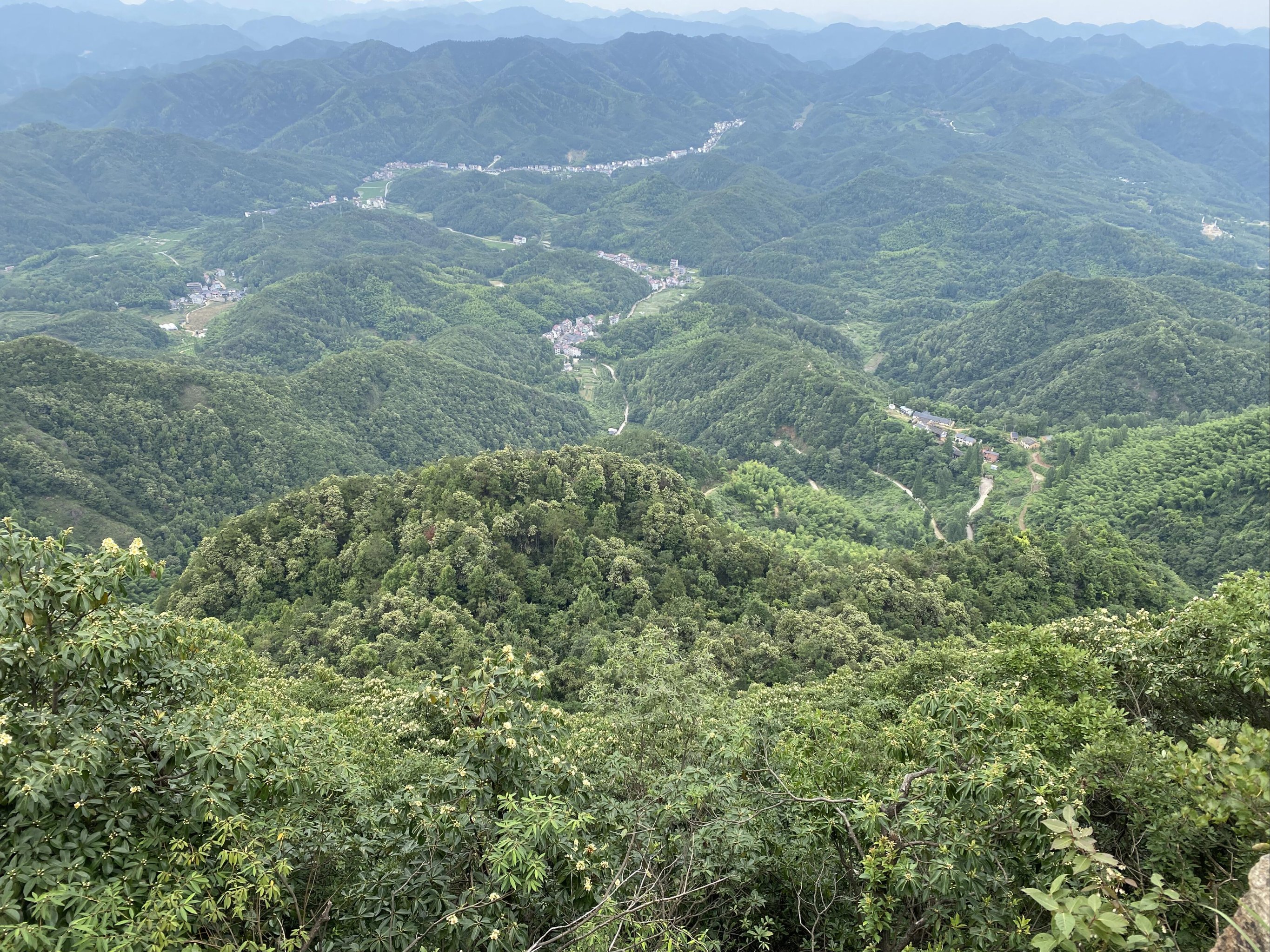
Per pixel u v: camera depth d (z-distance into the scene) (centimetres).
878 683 3369
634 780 1555
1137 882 1132
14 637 1063
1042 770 1127
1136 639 2117
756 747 1630
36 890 888
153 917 845
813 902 1277
